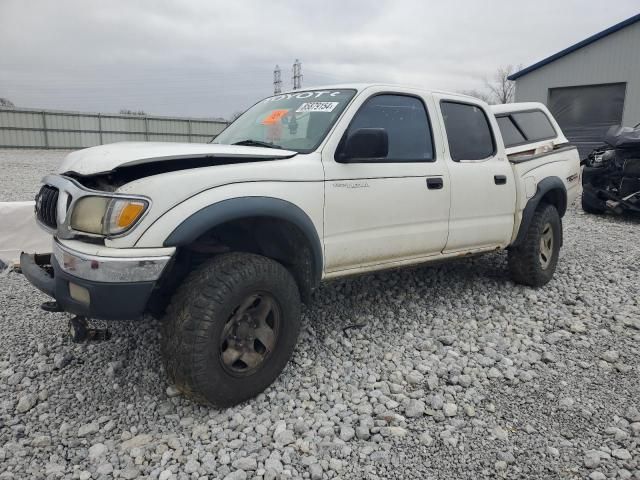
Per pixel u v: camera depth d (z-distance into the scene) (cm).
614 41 1819
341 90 397
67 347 374
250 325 308
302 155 343
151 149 297
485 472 258
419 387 336
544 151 619
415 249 408
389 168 382
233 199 293
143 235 270
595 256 667
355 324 426
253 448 270
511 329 431
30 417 296
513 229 495
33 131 3136
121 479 246
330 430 284
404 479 253
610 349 395
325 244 347
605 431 292
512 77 2064
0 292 478
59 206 290
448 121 446
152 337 387
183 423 290
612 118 1883
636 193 923
